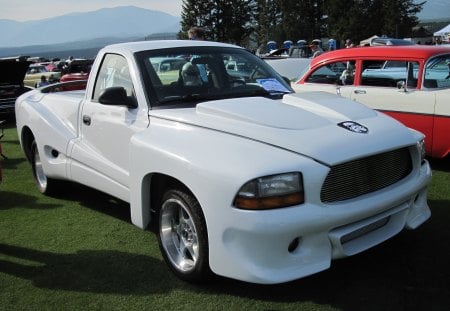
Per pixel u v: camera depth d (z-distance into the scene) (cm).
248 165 306
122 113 427
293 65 1237
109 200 572
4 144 959
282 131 334
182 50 454
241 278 309
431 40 3194
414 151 364
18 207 559
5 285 381
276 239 299
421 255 390
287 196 302
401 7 6806
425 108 642
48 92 610
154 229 474
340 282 354
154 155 359
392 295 335
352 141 331
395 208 350
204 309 330
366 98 706
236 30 6906
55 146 523
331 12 6775
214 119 363
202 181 319
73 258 420
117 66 454
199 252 338
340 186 319
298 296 338
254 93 446
